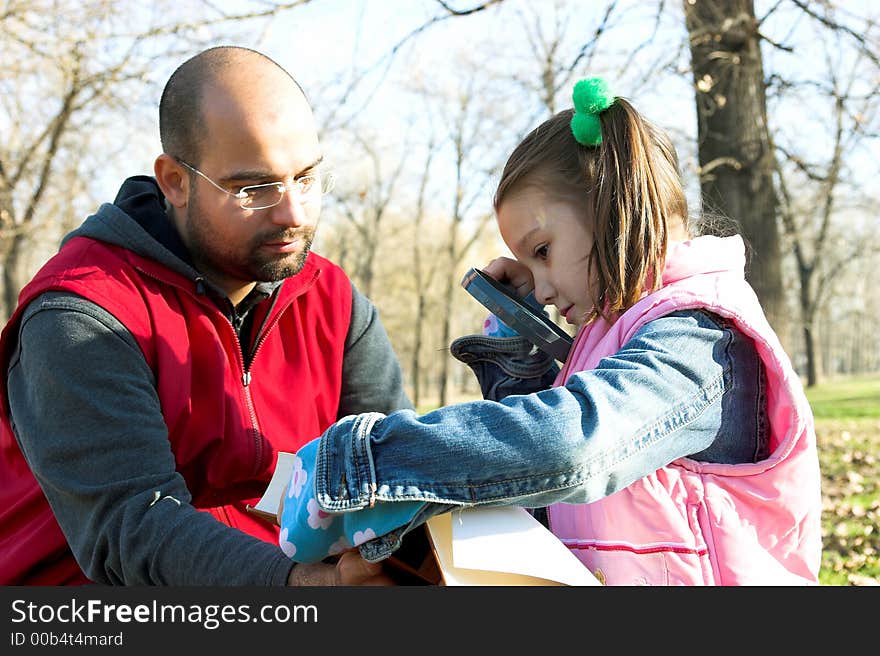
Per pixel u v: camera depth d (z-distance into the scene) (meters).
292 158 1.82
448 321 25.53
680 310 1.46
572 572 1.26
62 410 1.65
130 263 1.84
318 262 2.22
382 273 37.38
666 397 1.35
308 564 1.45
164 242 1.93
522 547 1.27
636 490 1.45
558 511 1.57
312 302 2.17
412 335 41.88
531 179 1.67
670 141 1.80
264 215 1.83
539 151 1.67
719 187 6.10
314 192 1.91
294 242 1.88
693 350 1.41
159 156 1.90
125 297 1.79
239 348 1.96
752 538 1.47
